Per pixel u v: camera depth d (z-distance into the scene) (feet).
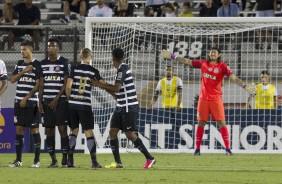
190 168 138.62
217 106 177.47
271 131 193.16
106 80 193.16
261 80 194.49
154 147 194.49
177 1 278.26
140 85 198.80
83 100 133.59
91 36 189.26
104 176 118.52
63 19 259.19
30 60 142.82
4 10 252.21
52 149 141.79
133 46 196.24
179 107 194.49
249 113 194.29
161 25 197.06
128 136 135.44
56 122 138.51
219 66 174.60
